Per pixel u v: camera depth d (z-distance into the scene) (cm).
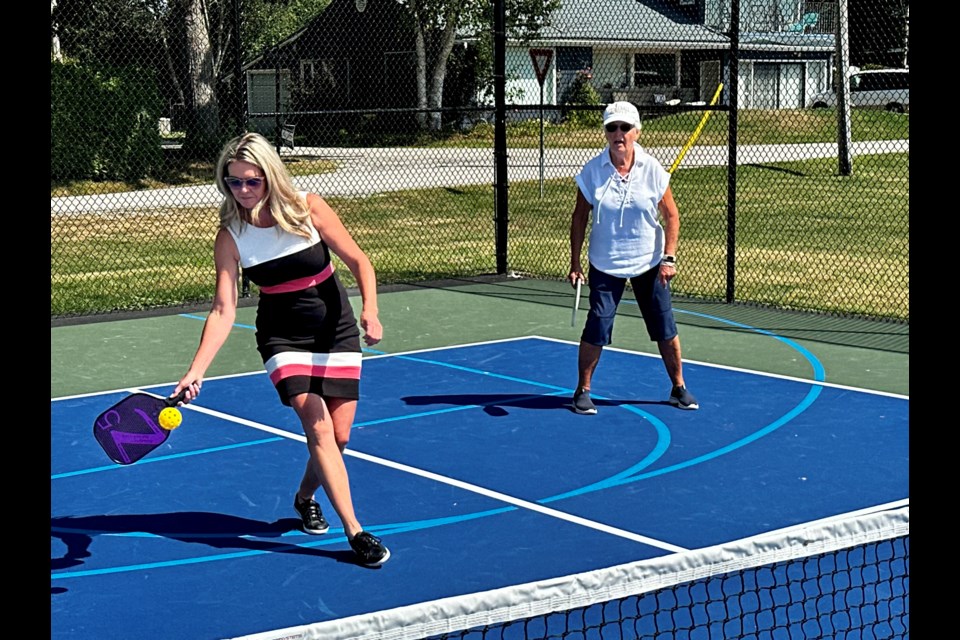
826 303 1333
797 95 4469
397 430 837
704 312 1291
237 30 1375
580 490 700
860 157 2927
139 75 2752
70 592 551
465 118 3844
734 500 678
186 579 568
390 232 1942
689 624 496
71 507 677
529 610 414
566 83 4275
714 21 4322
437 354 1092
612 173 849
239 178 556
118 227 2045
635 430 831
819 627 489
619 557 591
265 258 569
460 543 614
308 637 382
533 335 1177
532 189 2438
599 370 1021
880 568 549
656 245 863
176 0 3100
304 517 635
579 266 881
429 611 398
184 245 1855
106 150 2666
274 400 927
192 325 1251
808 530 468
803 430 823
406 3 3912
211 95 3003
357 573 575
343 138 3925
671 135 3438
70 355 1101
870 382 962
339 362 584
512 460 763
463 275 1544
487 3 3681
